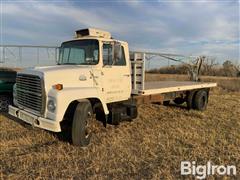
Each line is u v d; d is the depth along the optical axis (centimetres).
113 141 587
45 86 511
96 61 607
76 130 533
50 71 527
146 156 507
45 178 408
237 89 1962
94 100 603
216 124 787
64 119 548
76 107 538
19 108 596
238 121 836
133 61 727
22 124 713
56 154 506
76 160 481
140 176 423
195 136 640
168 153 524
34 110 541
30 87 551
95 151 525
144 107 1024
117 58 634
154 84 1012
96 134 634
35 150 527
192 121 813
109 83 634
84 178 412
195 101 1009
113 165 463
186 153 527
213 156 514
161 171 439
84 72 573
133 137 624
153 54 845
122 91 678
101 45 605
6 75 855
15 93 627
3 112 845
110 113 653
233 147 566
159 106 1073
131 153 520
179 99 1064
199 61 1261
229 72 2847
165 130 690
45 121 502
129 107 689
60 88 509
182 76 1388
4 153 507
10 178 404
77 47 641
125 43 680
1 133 632
